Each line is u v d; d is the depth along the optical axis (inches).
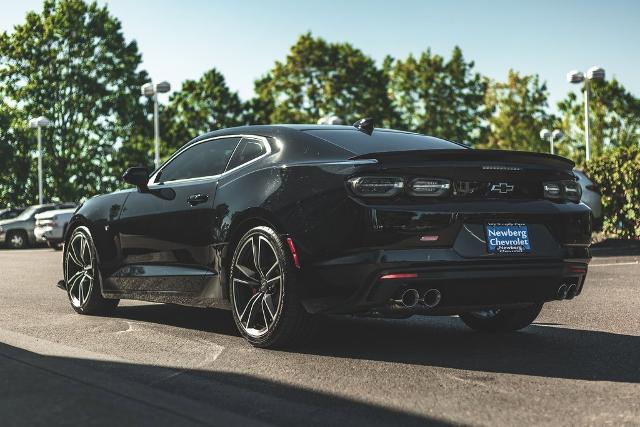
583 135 2065.7
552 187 178.1
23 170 1900.8
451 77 2532.0
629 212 589.0
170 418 111.3
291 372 153.1
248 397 133.4
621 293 284.5
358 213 159.2
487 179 167.8
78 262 246.2
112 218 231.1
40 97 1887.3
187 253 203.0
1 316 236.1
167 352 174.7
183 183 210.5
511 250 167.8
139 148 2071.9
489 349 177.3
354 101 2185.0
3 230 976.3
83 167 1934.1
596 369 153.9
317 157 175.9
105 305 238.8
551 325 212.8
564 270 175.9
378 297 159.6
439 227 160.6
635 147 594.9
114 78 1964.8
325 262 163.9
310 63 2176.4
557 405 126.0
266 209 175.3
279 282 173.6
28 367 140.5
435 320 225.6
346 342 187.2
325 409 125.2
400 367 157.3
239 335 198.1
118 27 1984.5
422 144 193.0
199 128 2297.0
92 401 118.6
